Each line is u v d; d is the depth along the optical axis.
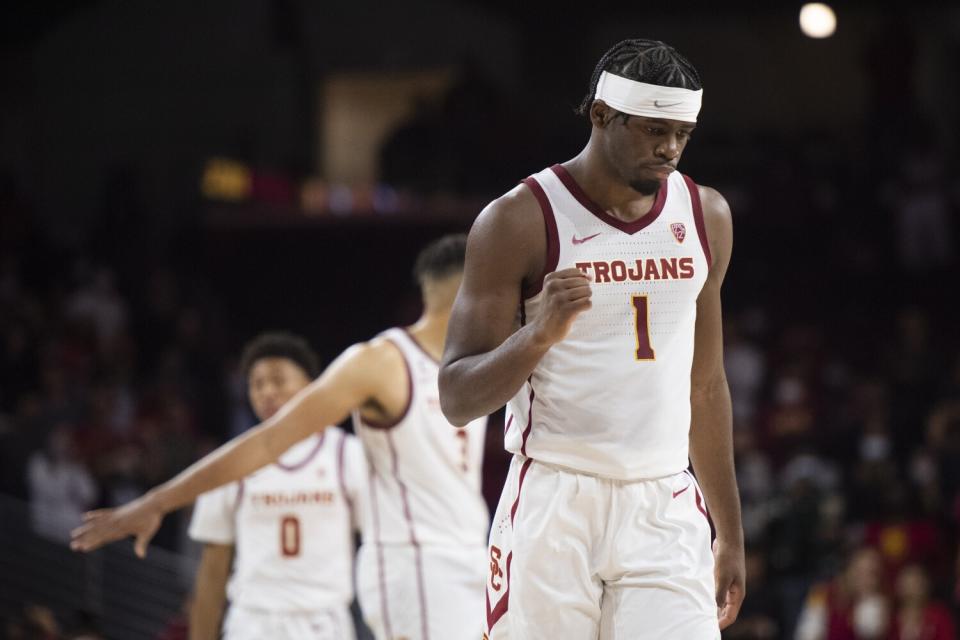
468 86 25.77
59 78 27.62
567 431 4.15
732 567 4.53
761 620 11.48
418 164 25.33
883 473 15.05
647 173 4.03
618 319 4.14
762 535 13.55
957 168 25.73
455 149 25.25
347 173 28.56
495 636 4.28
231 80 27.47
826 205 24.42
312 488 6.99
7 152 27.34
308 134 27.77
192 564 11.70
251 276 23.61
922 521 13.29
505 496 4.31
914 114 25.44
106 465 15.79
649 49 4.01
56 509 15.10
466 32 28.38
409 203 24.41
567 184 4.17
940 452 14.61
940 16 27.89
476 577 6.16
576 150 25.59
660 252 4.18
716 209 4.34
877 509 14.59
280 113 27.36
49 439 16.14
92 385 19.11
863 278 23.45
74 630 10.02
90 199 27.36
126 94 27.55
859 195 24.50
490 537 4.36
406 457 6.14
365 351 6.11
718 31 29.14
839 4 27.16
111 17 27.67
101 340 20.89
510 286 4.13
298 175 25.59
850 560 12.36
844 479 16.97
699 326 4.38
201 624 7.12
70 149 27.48
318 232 23.52
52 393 17.97
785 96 29.06
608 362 4.13
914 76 26.12
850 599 11.86
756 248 24.42
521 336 3.82
